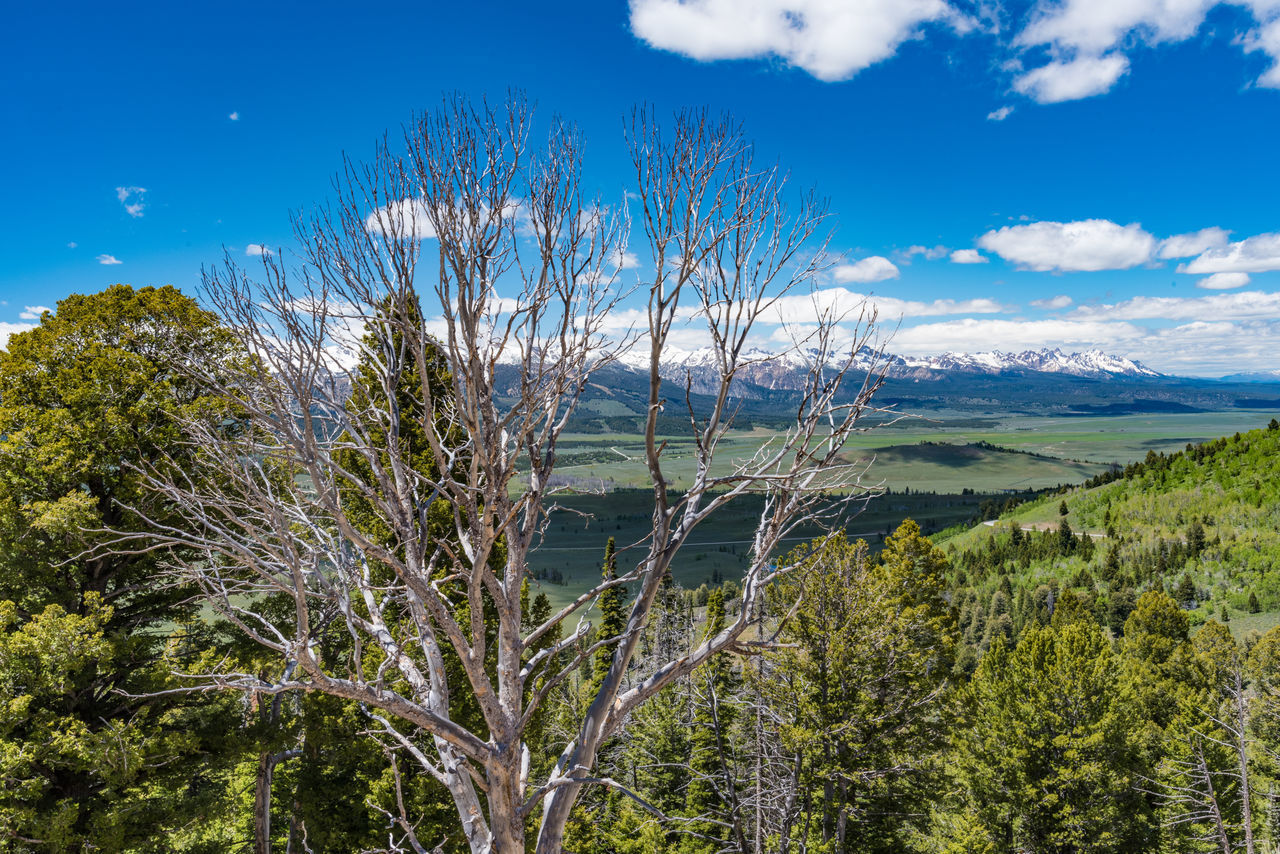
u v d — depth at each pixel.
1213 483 145.12
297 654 5.98
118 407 14.62
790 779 17.64
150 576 16.09
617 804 29.72
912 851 24.44
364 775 17.45
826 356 7.66
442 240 5.64
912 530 29.19
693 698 19.20
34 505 14.16
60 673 13.09
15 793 12.25
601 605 32.75
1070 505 175.12
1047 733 26.19
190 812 14.78
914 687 21.22
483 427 6.54
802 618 18.72
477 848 7.37
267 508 6.22
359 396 9.20
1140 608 55.75
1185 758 29.69
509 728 6.98
